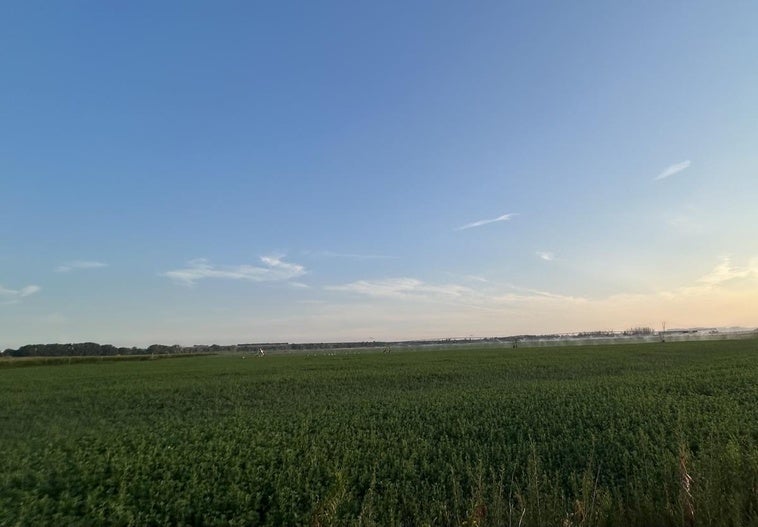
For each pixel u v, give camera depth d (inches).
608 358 2171.5
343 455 537.6
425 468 484.1
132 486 446.3
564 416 709.3
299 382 1541.6
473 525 255.1
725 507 222.5
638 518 243.8
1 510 383.9
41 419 950.4
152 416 938.1
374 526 302.5
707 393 930.1
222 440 618.5
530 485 293.7
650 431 597.9
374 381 1519.4
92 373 2251.5
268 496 424.2
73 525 370.0
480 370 1764.3
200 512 394.9
